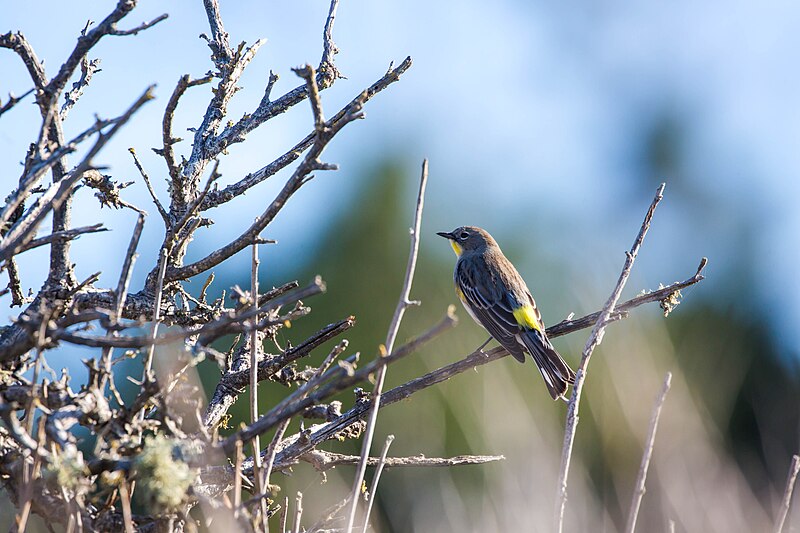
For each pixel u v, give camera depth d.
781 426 19.91
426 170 7.04
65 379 6.45
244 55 9.80
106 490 6.05
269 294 8.32
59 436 5.84
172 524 6.29
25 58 7.51
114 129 6.14
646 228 8.60
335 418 8.25
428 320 19.23
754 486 17.61
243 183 9.10
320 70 9.90
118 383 15.14
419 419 16.47
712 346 20.38
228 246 7.74
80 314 6.28
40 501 6.06
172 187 8.61
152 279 8.23
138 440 6.14
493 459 8.54
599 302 14.74
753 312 21.50
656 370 13.41
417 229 6.98
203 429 6.22
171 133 8.23
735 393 19.28
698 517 11.07
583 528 11.30
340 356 19.06
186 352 6.02
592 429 16.36
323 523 7.79
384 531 15.36
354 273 19.67
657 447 12.39
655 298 10.03
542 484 11.16
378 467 7.31
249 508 6.53
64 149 6.27
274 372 8.46
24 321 6.00
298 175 7.18
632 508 7.37
